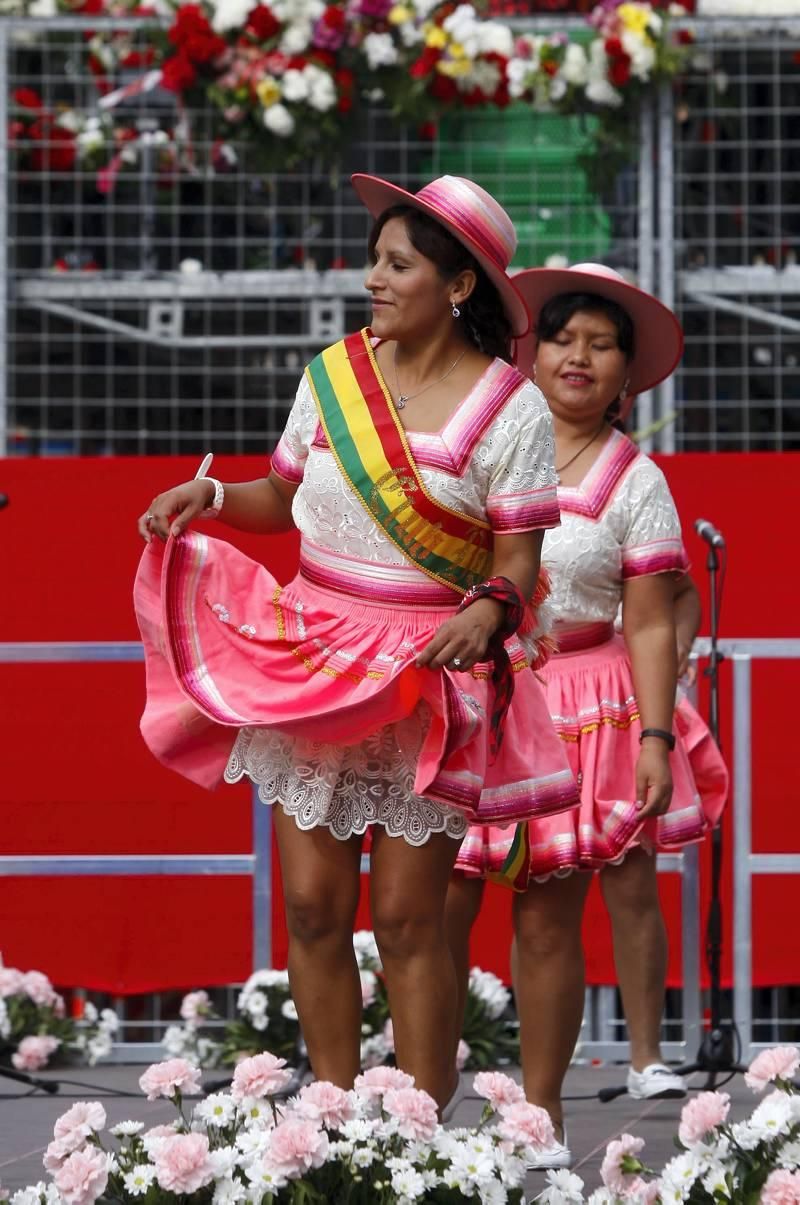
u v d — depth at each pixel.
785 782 18.50
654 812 12.93
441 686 9.67
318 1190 9.29
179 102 25.28
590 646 13.89
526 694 10.72
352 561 10.28
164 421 25.58
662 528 13.59
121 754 18.64
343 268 25.61
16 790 18.62
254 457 19.33
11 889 18.48
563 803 10.63
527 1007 12.88
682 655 15.07
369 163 25.50
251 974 18.44
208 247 25.59
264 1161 9.09
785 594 19.08
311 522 10.45
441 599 10.20
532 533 10.24
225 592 10.50
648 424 25.14
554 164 25.31
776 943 18.30
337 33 24.69
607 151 25.09
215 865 18.25
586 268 14.12
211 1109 9.88
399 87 24.88
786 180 25.11
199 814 18.62
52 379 25.38
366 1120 9.53
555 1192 9.66
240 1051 17.91
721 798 15.66
